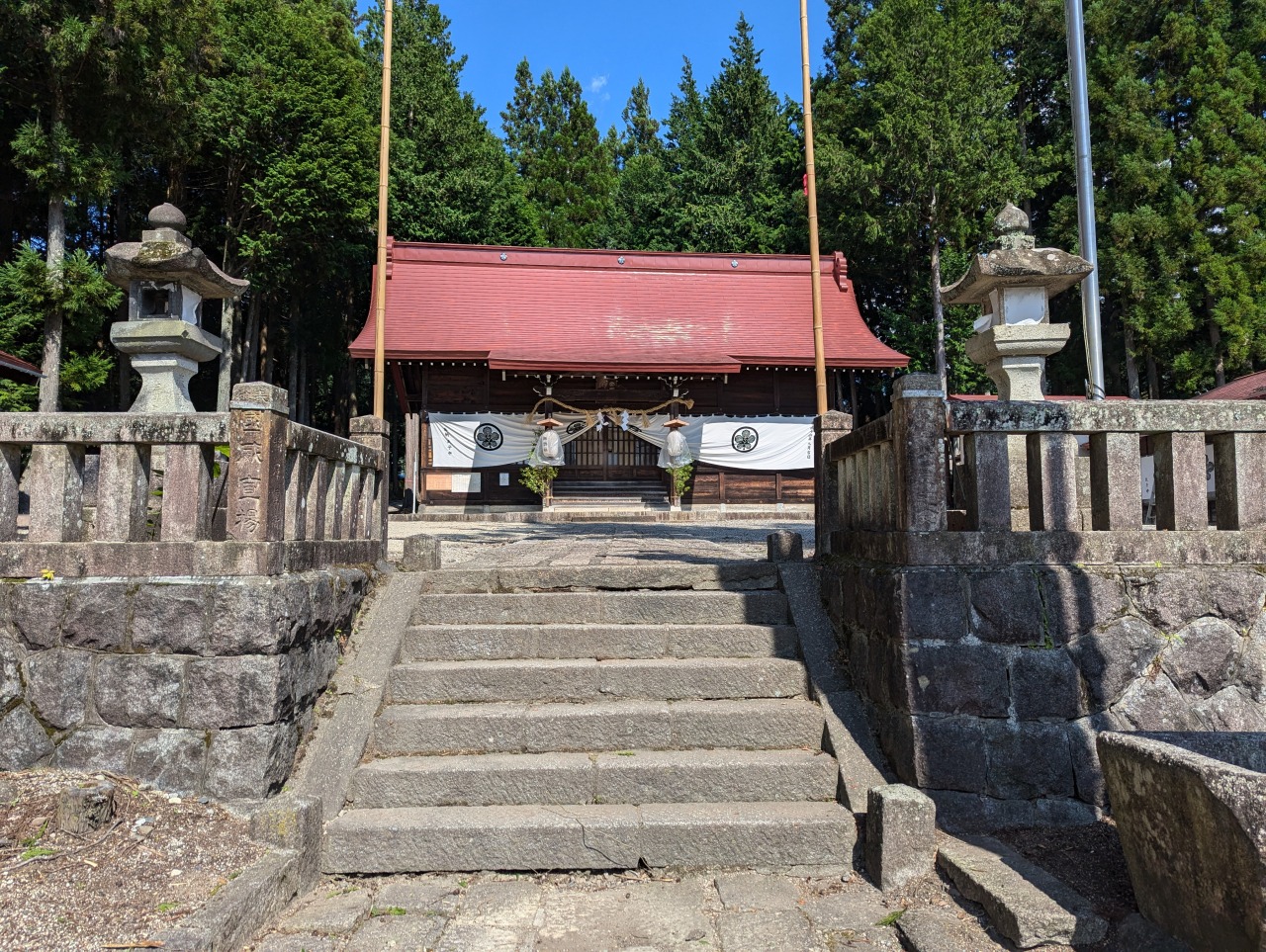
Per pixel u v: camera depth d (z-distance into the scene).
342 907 3.24
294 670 3.85
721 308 21.83
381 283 12.30
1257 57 23.19
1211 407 4.10
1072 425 4.04
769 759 4.01
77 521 3.99
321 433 4.52
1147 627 3.90
